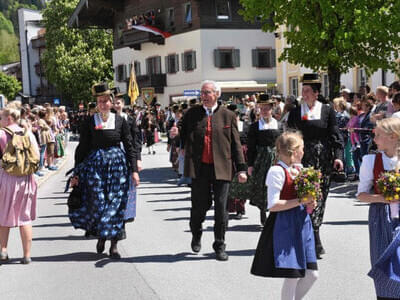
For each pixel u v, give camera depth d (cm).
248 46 3969
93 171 670
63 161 2167
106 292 566
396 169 411
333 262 639
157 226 876
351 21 1455
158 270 635
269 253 434
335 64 1555
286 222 436
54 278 620
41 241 802
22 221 680
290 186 441
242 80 3975
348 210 941
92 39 5331
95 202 665
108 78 5319
